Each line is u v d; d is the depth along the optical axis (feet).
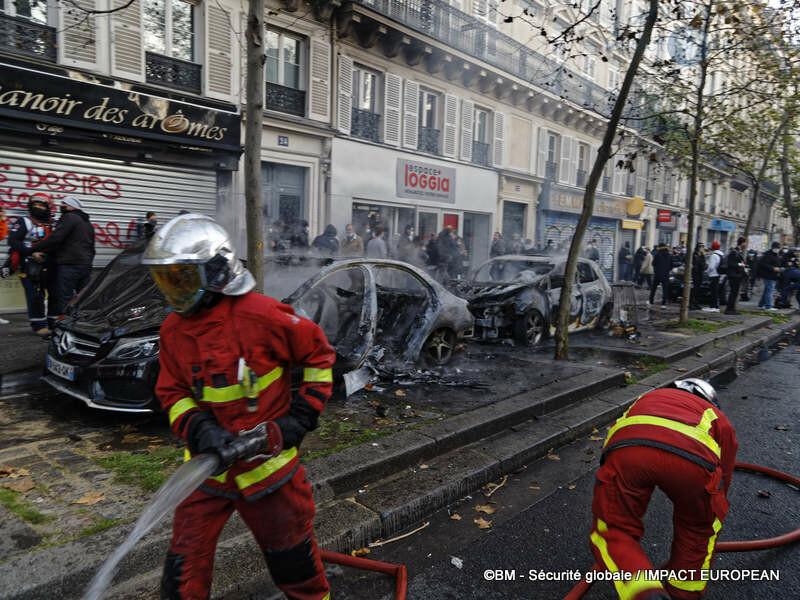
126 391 13.32
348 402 16.26
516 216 68.64
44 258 22.39
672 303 54.19
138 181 35.58
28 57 30.07
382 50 48.96
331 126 45.32
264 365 6.02
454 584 8.69
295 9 41.39
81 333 14.01
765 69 38.55
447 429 13.78
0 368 18.47
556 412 17.04
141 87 34.45
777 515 11.33
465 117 58.18
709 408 7.54
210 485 6.04
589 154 79.15
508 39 59.77
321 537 9.30
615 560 6.69
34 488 10.23
